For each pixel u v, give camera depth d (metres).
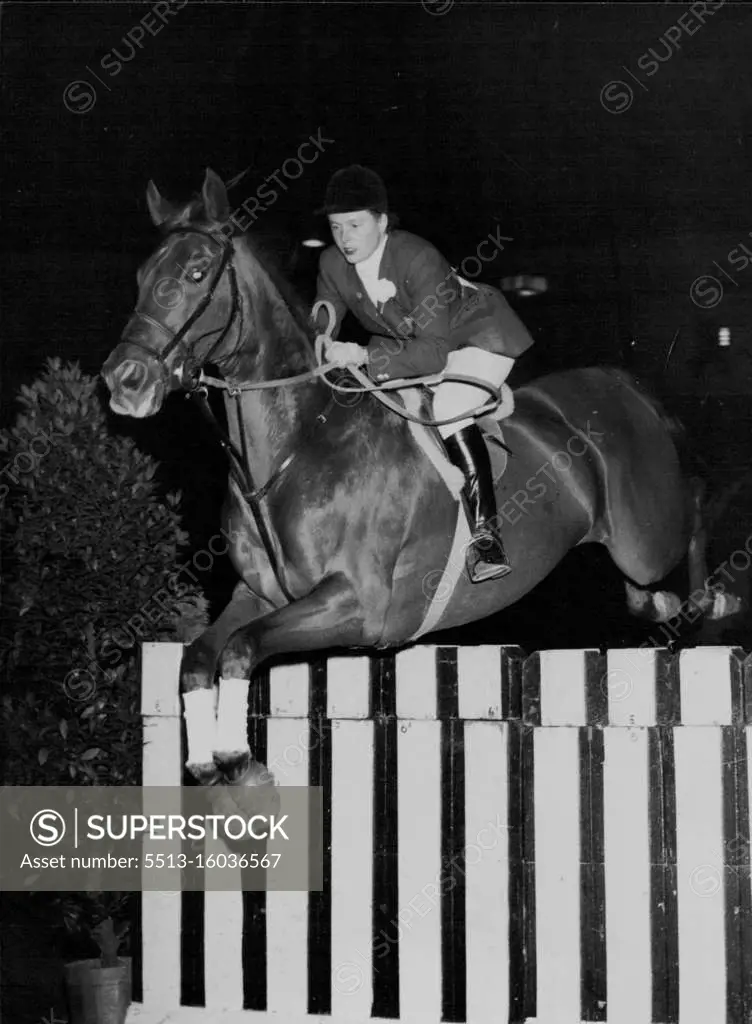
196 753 3.38
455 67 7.84
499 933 3.50
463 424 3.88
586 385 4.68
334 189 3.64
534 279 7.91
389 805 3.64
